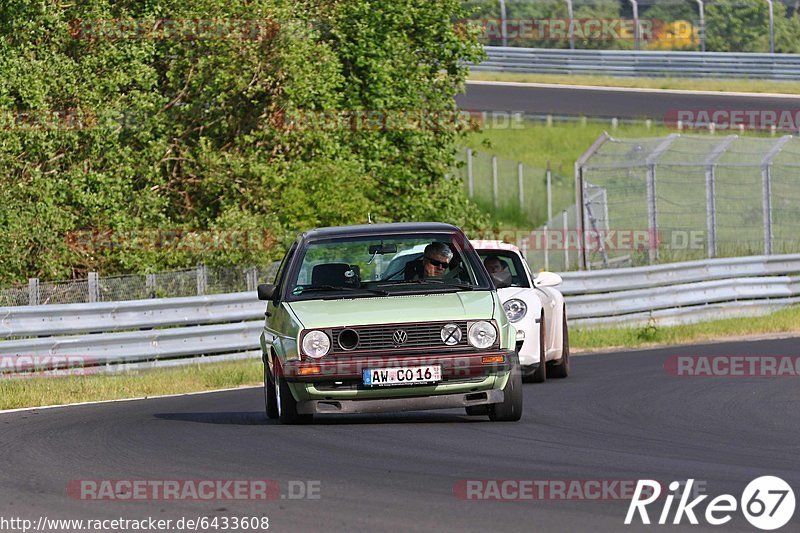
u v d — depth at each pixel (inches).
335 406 1063.6
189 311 1969.7
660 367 1697.8
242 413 1283.2
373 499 732.7
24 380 1697.8
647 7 5369.1
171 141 2600.9
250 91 2518.5
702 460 869.8
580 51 5093.5
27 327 1782.7
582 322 2383.1
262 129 2554.1
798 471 815.1
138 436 1069.1
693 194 3708.2
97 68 2454.5
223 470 856.9
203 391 1619.1
